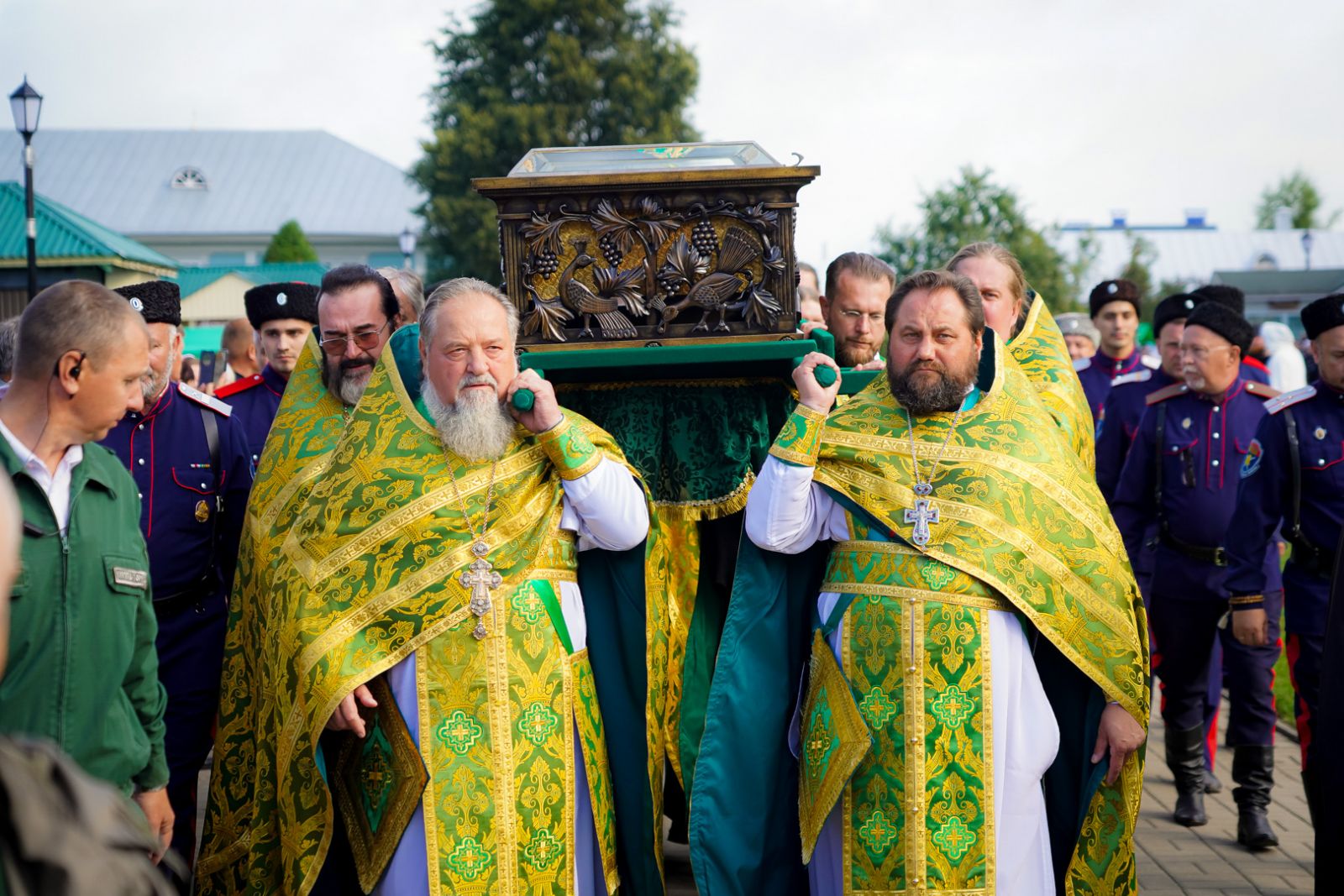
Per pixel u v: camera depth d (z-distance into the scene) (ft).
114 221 220.02
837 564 11.76
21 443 9.51
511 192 12.19
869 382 13.97
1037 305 13.94
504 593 11.14
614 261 12.31
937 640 11.11
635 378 13.14
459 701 10.95
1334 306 15.29
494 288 11.55
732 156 12.62
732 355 12.02
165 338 14.11
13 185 113.70
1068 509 11.57
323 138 233.14
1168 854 16.83
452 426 11.12
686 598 12.97
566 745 11.32
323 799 11.14
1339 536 13.98
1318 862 12.62
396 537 11.17
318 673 10.91
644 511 11.78
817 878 11.76
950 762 11.06
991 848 11.08
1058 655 12.09
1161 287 140.36
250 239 217.97
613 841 11.87
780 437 11.62
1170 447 18.58
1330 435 15.39
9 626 9.20
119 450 13.92
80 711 9.48
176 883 13.32
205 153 230.27
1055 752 11.46
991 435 11.60
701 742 11.87
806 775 11.57
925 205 91.71
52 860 5.13
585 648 11.87
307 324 17.76
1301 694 15.37
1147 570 19.39
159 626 13.85
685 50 131.64
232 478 14.48
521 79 127.44
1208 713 19.51
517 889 10.90
